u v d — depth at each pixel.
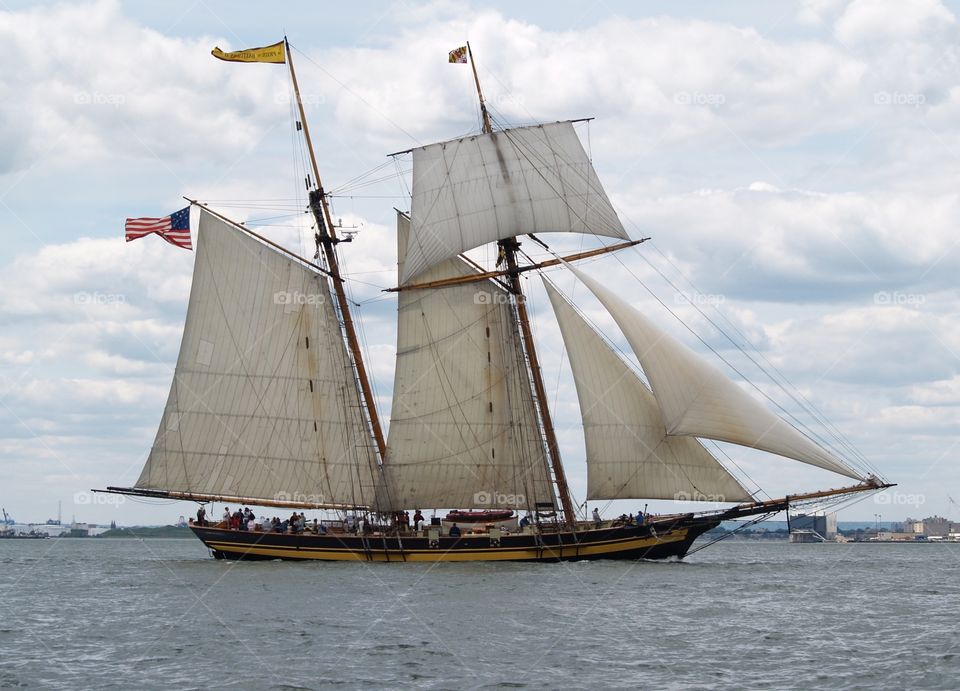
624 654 46.47
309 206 87.19
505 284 85.62
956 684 41.44
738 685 41.31
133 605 62.28
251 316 84.94
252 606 59.62
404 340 85.38
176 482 84.06
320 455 85.94
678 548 82.50
